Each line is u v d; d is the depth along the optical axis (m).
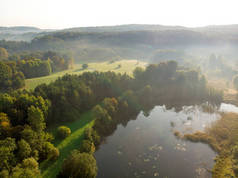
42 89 70.69
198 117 85.62
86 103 80.06
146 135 68.75
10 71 99.00
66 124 66.12
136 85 110.88
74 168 38.59
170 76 125.00
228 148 58.91
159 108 97.62
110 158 54.50
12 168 36.25
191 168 50.50
